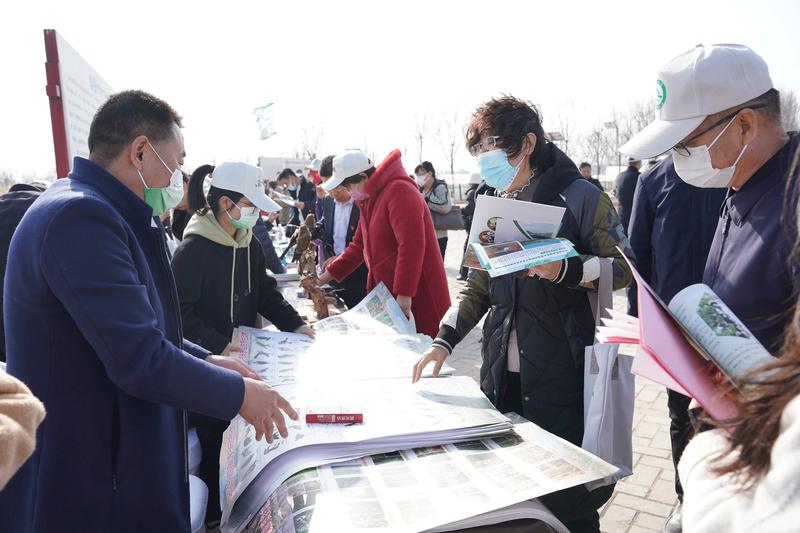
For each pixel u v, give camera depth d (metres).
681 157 1.56
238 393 1.42
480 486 1.27
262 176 2.64
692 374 0.87
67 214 1.33
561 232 1.96
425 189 8.34
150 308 1.41
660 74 1.54
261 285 2.82
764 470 0.60
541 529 1.23
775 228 1.34
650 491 2.95
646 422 3.76
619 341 1.14
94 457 1.41
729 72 1.42
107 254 1.35
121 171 1.59
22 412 0.80
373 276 3.55
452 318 2.12
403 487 1.28
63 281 1.30
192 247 2.51
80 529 1.40
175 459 1.58
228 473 1.55
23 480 1.25
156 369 1.33
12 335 1.41
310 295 3.72
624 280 1.88
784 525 0.54
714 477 0.69
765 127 1.43
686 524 0.68
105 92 4.64
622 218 5.23
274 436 1.55
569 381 1.96
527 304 1.99
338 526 1.13
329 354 2.25
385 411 1.66
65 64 3.10
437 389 1.86
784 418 0.60
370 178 3.39
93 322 1.30
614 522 2.70
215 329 2.58
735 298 1.43
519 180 2.06
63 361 1.38
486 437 1.55
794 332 0.64
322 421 1.59
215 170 2.54
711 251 1.66
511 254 1.74
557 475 1.30
